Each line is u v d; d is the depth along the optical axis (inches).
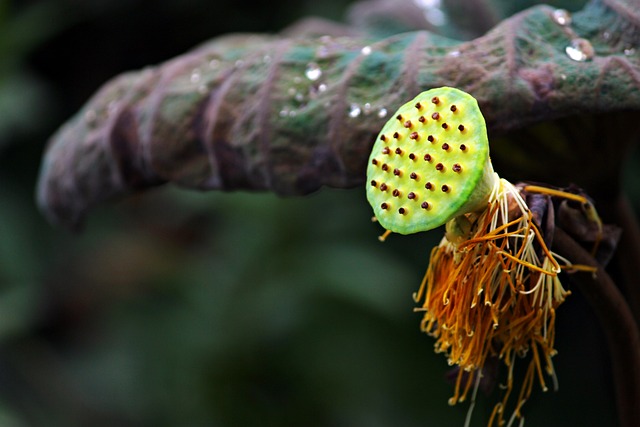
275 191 22.6
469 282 20.6
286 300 44.0
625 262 23.5
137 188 24.9
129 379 46.6
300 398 45.1
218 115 23.2
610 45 21.8
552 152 23.1
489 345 21.0
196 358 44.9
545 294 20.9
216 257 47.6
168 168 23.7
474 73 21.6
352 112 22.0
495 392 39.6
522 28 22.0
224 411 45.1
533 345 21.1
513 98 21.3
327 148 22.2
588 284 21.2
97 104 25.4
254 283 44.7
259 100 22.8
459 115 19.8
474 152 19.7
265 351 44.8
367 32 26.5
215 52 24.5
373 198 20.1
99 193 25.1
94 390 47.4
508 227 20.4
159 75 24.7
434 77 21.7
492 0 25.1
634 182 42.1
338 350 44.7
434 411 45.5
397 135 20.1
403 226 19.9
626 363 21.8
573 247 20.9
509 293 20.9
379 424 44.6
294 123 22.4
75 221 26.0
